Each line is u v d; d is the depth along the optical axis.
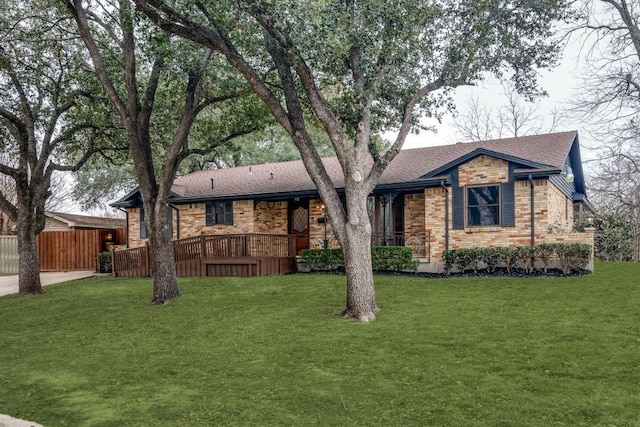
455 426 5.05
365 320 9.80
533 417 5.18
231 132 16.44
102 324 10.77
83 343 9.26
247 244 17.73
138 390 6.54
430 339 8.20
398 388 6.19
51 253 24.47
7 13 13.45
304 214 21.09
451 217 17.00
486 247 16.06
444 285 13.34
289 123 10.73
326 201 10.52
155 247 12.97
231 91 14.05
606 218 23.84
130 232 23.67
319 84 12.68
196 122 16.84
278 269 18.09
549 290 11.81
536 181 15.91
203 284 15.48
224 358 7.83
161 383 6.79
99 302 13.35
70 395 6.43
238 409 5.75
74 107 16.80
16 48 13.96
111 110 15.78
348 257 10.31
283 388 6.38
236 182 22.56
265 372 7.05
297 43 9.50
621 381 6.06
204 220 22.00
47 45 14.41
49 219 27.58
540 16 12.77
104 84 12.87
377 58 11.02
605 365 6.61
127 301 13.36
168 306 12.27
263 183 21.55
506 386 6.06
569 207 20.75
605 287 11.89
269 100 10.80
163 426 5.34
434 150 20.66
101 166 22.62
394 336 8.50
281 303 11.95
